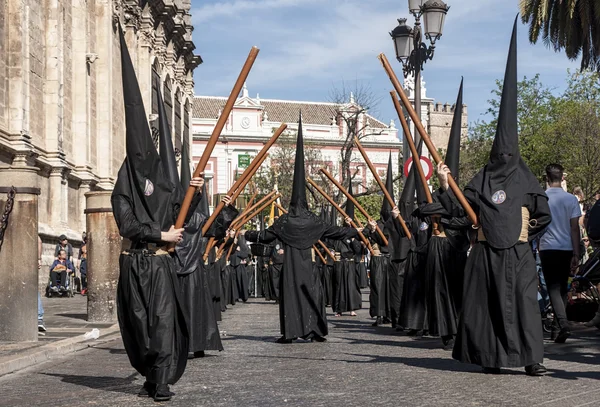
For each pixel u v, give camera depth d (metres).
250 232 13.84
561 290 12.37
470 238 13.08
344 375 9.20
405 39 22.59
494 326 8.94
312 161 67.50
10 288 12.72
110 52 35.53
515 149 9.19
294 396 7.83
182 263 10.97
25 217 12.80
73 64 31.86
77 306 22.38
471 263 9.17
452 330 12.25
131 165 7.70
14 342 12.56
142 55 44.59
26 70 26.19
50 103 28.88
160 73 48.75
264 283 33.03
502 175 9.18
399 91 10.05
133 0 41.09
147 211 7.71
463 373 9.16
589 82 44.03
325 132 95.06
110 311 16.98
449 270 12.29
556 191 12.18
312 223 13.74
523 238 9.04
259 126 95.00
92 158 33.94
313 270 13.59
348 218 17.28
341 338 14.26
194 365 10.42
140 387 8.59
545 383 8.36
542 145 42.19
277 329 16.53
